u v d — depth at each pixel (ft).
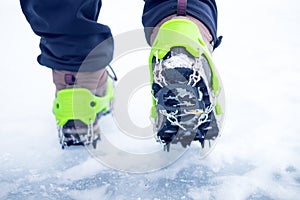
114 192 3.52
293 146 4.15
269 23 7.60
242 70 5.85
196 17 3.71
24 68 6.32
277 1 8.64
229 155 4.01
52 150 4.23
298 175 3.70
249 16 7.95
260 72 5.78
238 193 3.45
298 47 6.59
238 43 6.77
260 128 4.47
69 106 3.86
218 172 3.76
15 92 5.58
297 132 4.40
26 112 5.08
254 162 3.90
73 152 4.18
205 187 3.55
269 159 3.94
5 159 4.06
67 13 3.43
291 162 3.89
